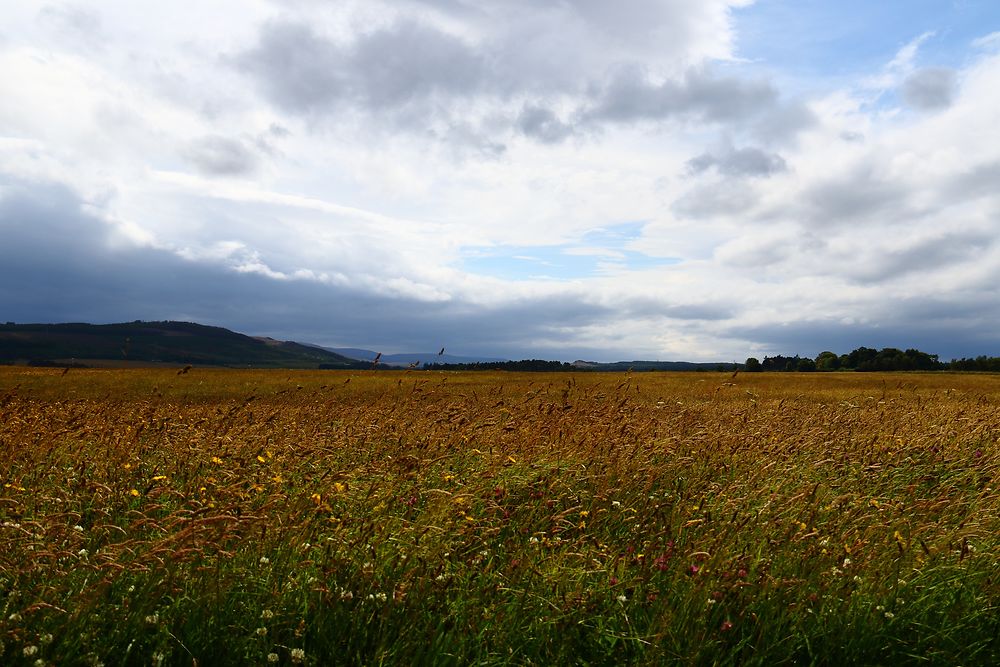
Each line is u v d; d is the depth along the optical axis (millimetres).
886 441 9312
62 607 3445
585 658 3699
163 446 8047
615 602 4000
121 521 5059
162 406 13203
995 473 7125
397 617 3633
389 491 5746
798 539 4613
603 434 8453
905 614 3980
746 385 41656
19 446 7430
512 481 6590
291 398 22469
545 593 4070
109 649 3264
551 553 4543
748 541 4859
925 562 4395
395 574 4062
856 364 131750
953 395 26078
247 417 10141
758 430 9680
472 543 4746
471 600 3803
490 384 33781
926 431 10359
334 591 3740
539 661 3600
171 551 3707
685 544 4773
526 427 9133
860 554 4527
